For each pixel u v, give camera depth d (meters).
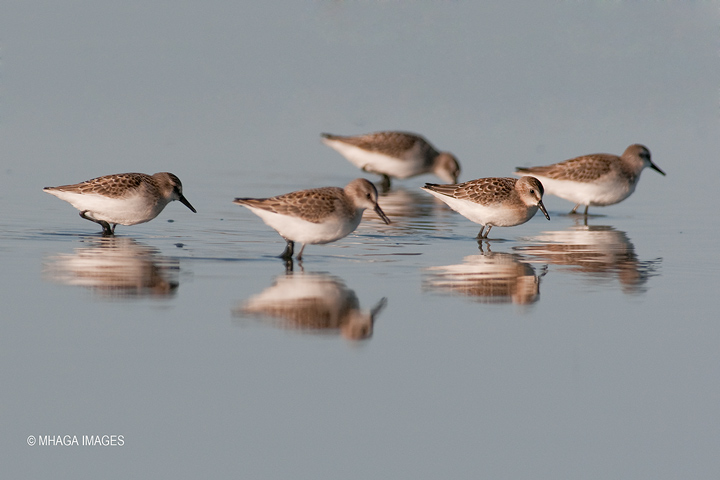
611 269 13.16
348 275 12.52
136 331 9.93
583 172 18.00
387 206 19.38
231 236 15.00
